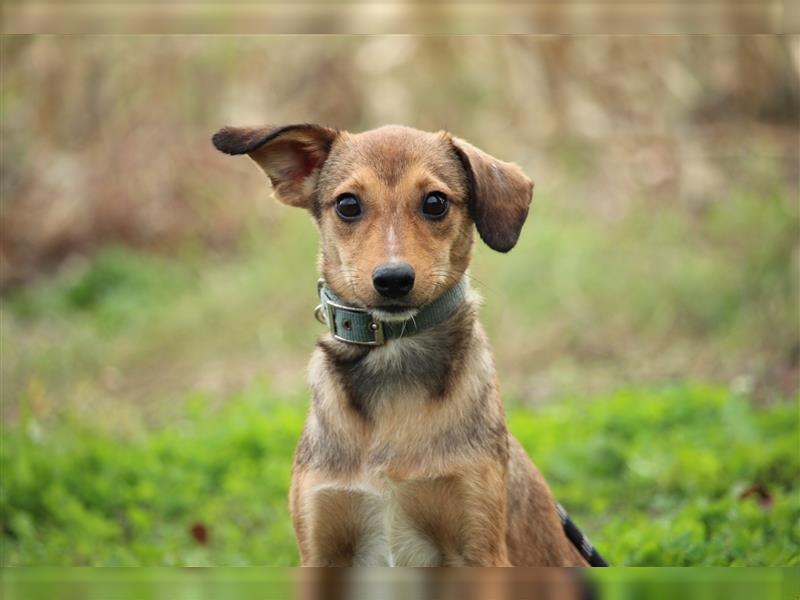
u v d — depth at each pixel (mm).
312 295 16406
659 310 15344
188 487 10594
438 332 6695
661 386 13703
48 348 16047
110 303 17625
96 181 19953
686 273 15625
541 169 18625
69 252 19672
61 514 9938
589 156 18859
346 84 20219
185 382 14961
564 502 10359
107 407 14031
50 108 20750
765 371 13633
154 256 19125
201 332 16094
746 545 7891
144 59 20453
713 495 9938
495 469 6605
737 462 10164
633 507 10109
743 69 19844
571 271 15953
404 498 6547
